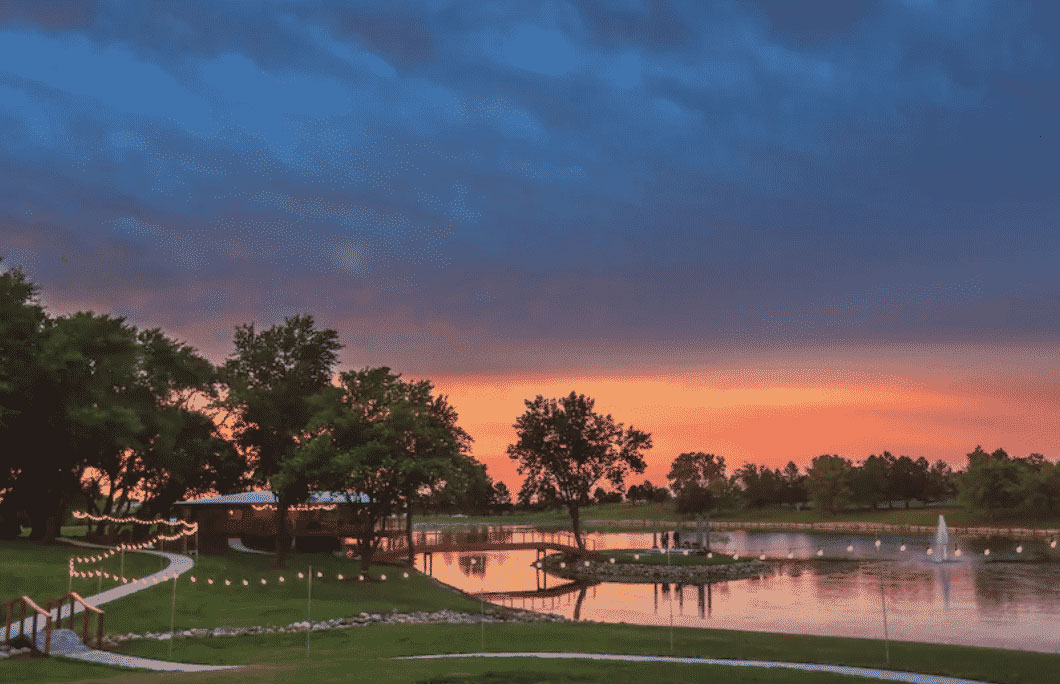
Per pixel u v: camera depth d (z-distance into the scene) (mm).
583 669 31328
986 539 151125
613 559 102875
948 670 33875
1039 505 183875
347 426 75500
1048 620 59812
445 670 30344
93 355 75938
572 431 137625
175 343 91750
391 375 79500
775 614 65750
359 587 70938
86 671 32031
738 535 182250
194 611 50344
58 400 72438
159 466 87438
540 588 90625
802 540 159375
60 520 82125
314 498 81438
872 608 67938
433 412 86688
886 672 33344
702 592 83938
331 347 92750
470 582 97125
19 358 70812
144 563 66062
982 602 69938
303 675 29000
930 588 80250
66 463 76875
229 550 86938
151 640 40656
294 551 92875
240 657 37188
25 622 40719
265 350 89438
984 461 197875
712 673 31188
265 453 88875
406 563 97125
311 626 48438
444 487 76750
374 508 76562
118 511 91438
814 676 31109
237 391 85938
